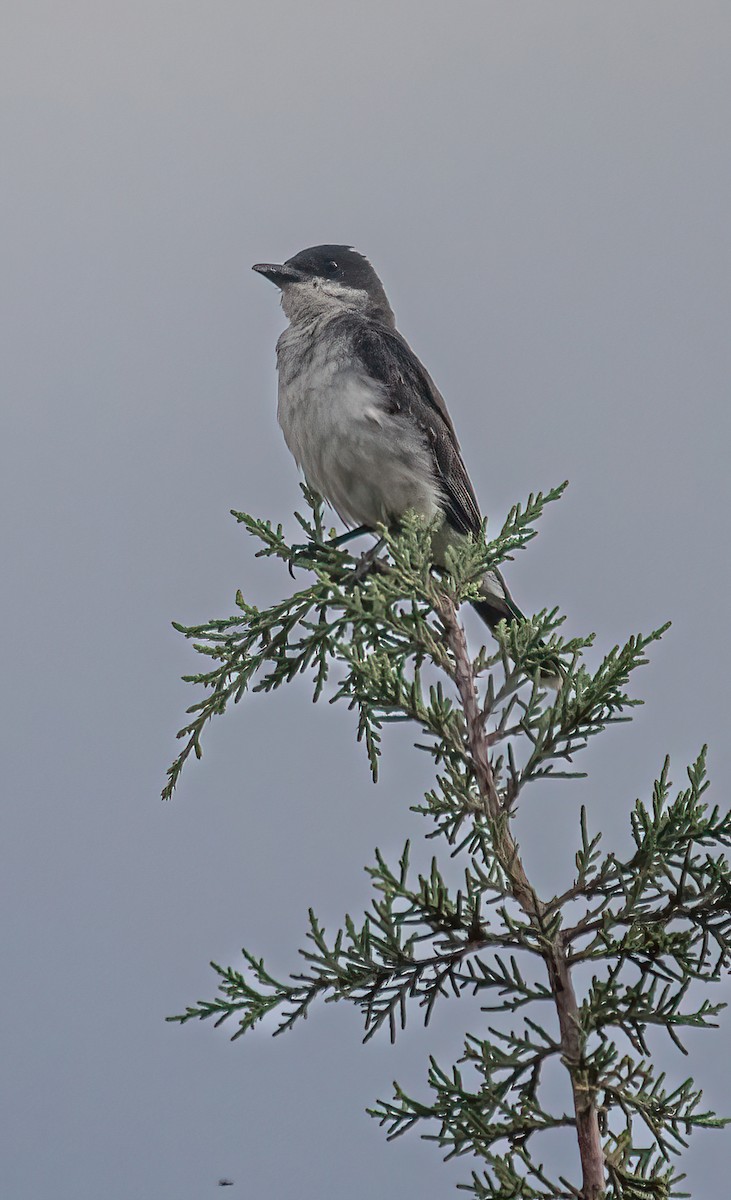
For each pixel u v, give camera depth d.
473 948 6.24
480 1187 5.83
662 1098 5.98
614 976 6.03
